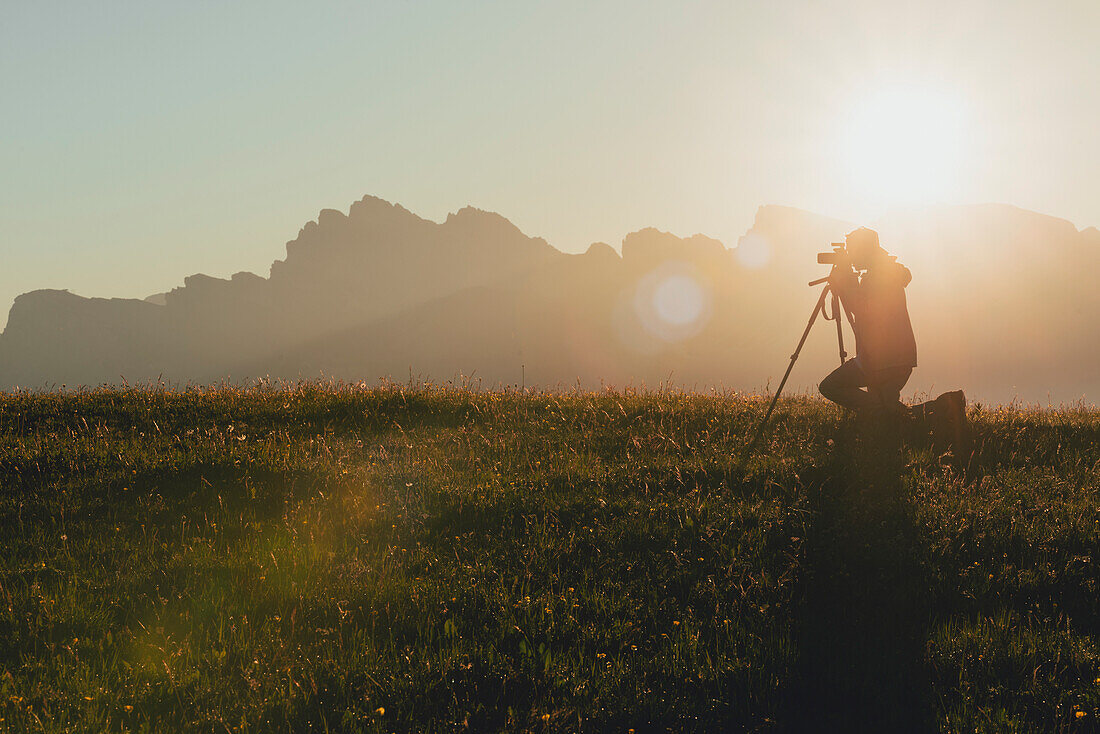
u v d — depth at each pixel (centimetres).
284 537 768
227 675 536
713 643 577
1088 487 892
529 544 754
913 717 489
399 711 488
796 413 1205
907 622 609
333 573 689
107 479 945
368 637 582
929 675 533
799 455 1000
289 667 536
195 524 807
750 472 938
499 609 629
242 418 1269
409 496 877
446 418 1262
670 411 1234
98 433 1148
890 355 1045
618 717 487
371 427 1206
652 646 577
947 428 1049
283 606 631
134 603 645
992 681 527
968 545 747
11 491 917
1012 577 681
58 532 793
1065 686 518
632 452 1047
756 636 580
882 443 1030
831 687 520
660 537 769
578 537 770
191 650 565
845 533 766
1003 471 951
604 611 629
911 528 777
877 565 708
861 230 1083
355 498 869
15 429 1200
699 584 668
